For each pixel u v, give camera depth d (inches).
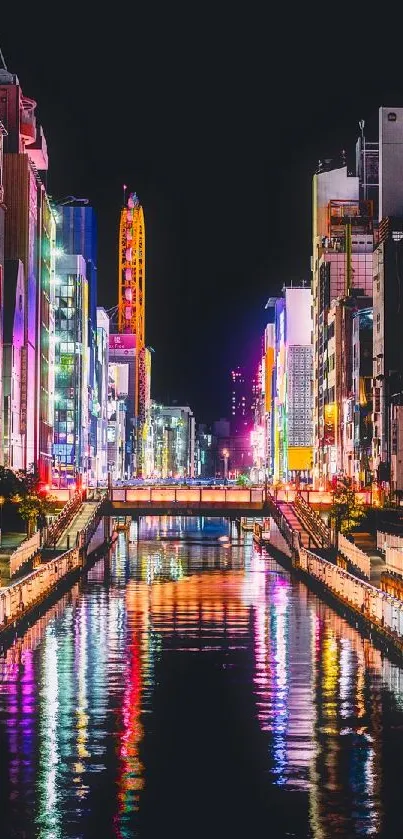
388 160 7470.5
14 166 6254.9
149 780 1348.4
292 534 4301.2
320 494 5344.5
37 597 2844.5
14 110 6540.4
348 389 7628.0
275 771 1387.8
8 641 2349.9
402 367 6451.8
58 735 1567.4
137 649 2326.5
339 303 7736.2
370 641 2444.6
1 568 3208.7
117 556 5064.0
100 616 2866.6
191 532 7608.3
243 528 7495.1
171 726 1621.6
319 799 1272.1
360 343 7052.2
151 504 5123.0
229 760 1437.0
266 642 2429.9
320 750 1491.1
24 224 6254.9
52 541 4097.0
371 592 2481.5
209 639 2475.4
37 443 6668.3
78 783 1332.4
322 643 2416.3
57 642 2425.0
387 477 6127.0
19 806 1243.8
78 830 1167.0
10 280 6003.9
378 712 1721.2
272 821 1197.1
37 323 6806.1
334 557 3892.7
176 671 2066.9
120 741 1534.2
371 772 1382.9
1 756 1456.7
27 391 6230.3
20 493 4325.8
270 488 5570.9
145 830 1169.4
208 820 1200.2
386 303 6520.7
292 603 3176.7
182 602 3198.8
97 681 1967.3
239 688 1909.4
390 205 7460.6
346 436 7514.8
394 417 5994.1
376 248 6870.1
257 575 4077.3
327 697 1836.9
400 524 4443.9
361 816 1213.1
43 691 1877.5
